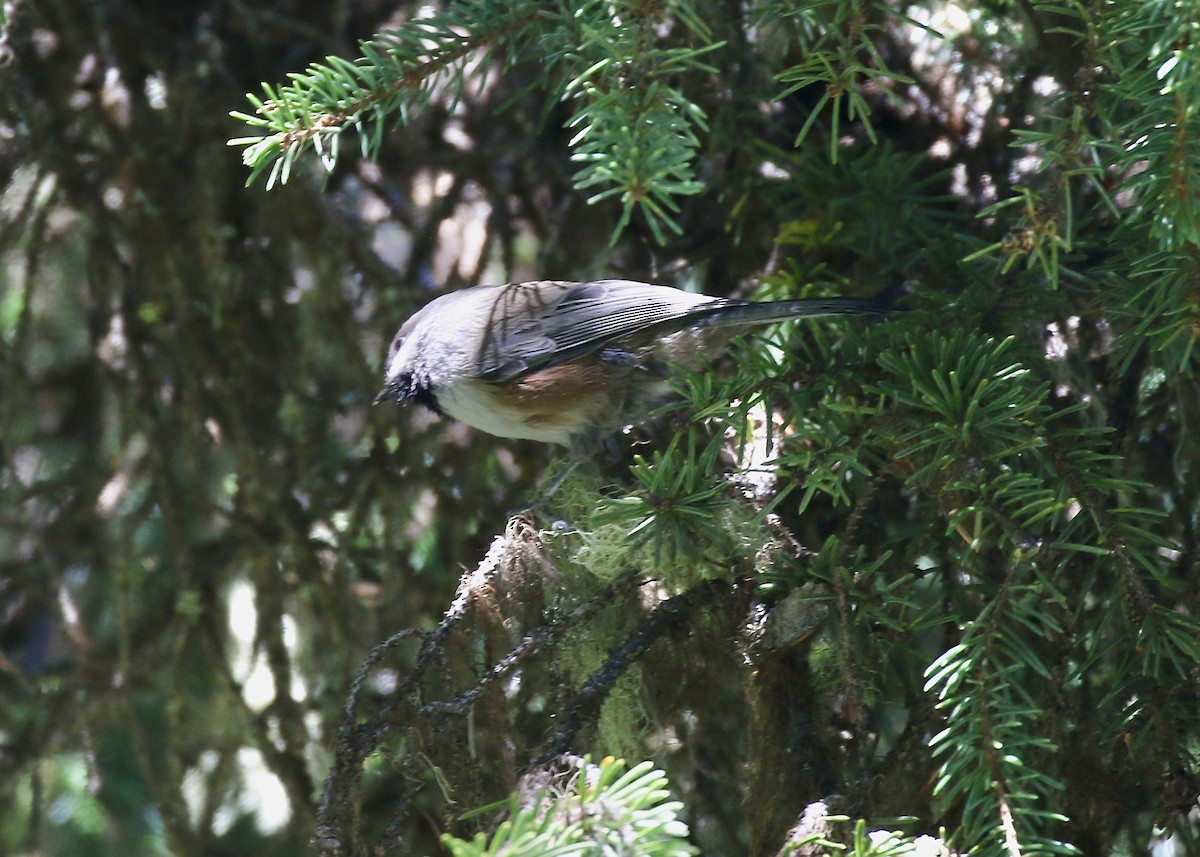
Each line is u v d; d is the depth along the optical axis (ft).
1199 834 21.06
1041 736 19.17
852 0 16.92
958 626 19.11
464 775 18.35
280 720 28.25
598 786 14.03
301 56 29.60
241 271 29.22
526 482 28.89
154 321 29.27
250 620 33.78
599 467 25.61
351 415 29.99
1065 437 19.07
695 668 20.66
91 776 29.48
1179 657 17.92
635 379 25.62
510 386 25.58
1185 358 18.16
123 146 28.63
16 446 31.83
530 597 20.70
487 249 29.40
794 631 18.44
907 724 20.42
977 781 16.12
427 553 29.96
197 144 28.60
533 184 29.19
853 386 20.67
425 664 18.75
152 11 28.99
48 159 28.63
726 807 24.18
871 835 15.33
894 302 21.58
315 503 28.91
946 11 26.22
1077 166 16.90
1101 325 21.75
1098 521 17.69
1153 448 21.80
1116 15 16.40
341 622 28.45
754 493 20.30
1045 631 20.02
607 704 20.29
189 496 29.07
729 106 25.16
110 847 31.60
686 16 17.21
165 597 30.71
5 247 29.58
